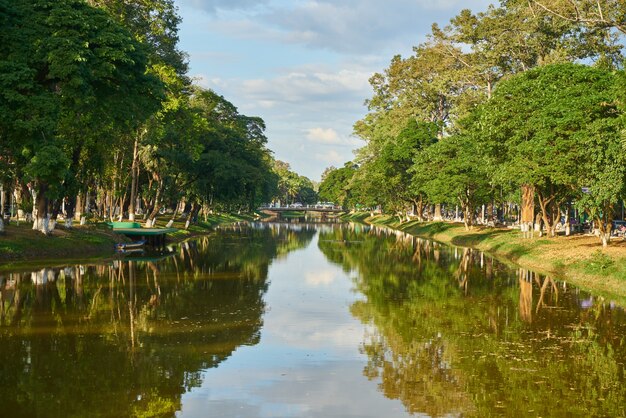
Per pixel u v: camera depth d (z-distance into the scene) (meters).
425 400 14.10
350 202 156.12
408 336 20.20
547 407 13.58
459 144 64.50
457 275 35.94
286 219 164.25
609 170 30.72
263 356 17.67
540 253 41.84
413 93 88.00
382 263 43.47
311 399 14.12
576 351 18.17
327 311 24.52
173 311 24.08
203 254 49.66
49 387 14.61
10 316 22.53
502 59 62.53
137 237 55.66
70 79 30.33
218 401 13.91
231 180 70.44
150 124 49.81
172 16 50.34
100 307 24.52
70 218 48.53
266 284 32.19
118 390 14.52
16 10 30.55
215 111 82.50
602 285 30.66
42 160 29.22
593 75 38.59
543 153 38.41
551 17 56.16
